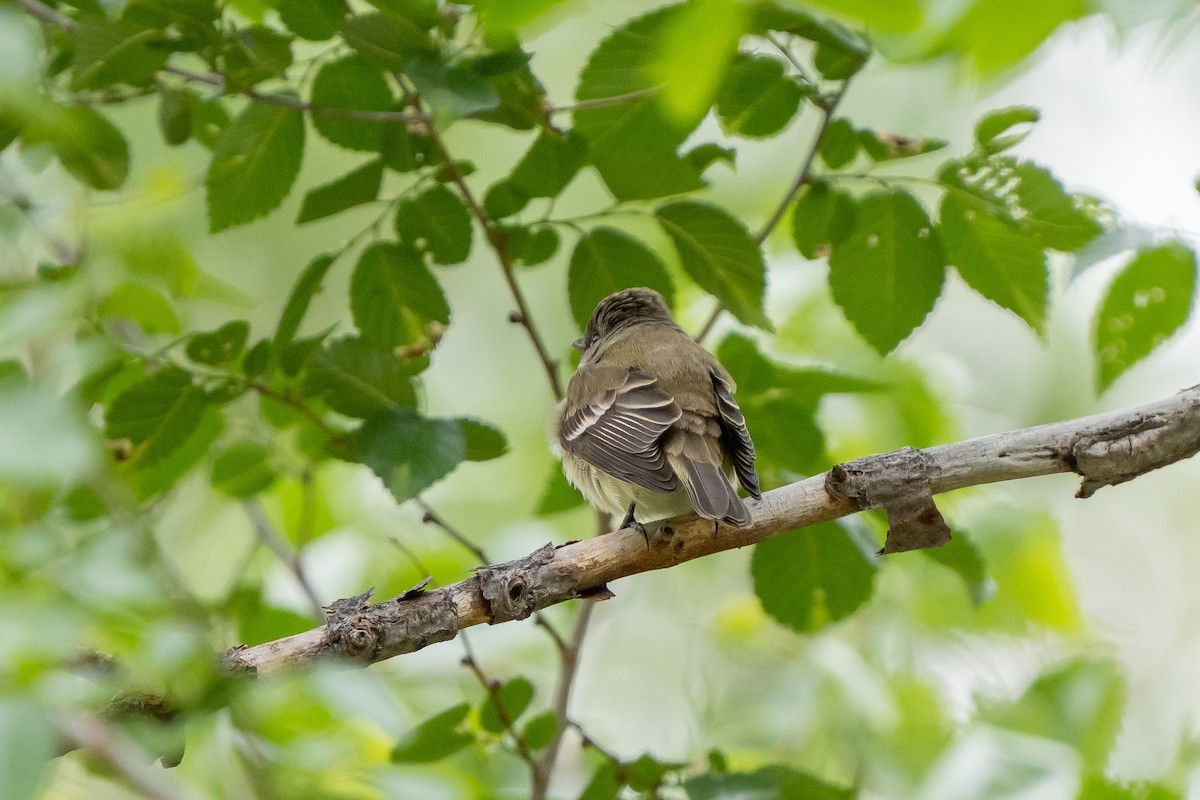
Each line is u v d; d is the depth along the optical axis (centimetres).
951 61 360
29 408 367
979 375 1622
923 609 1180
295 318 823
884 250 845
